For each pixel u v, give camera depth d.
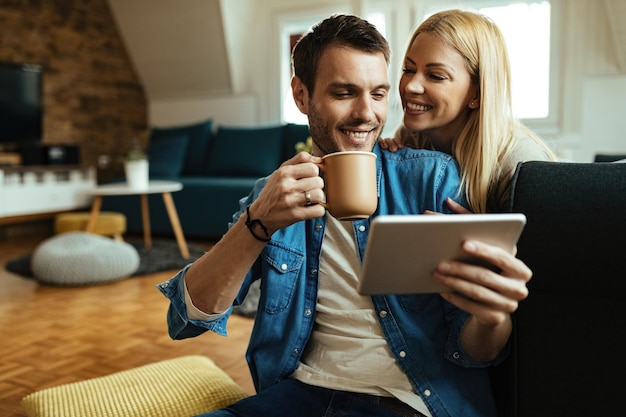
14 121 5.25
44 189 5.32
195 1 5.62
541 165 0.94
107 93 6.32
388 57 0.97
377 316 0.97
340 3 5.65
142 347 2.38
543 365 0.90
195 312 0.95
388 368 0.95
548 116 4.91
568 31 4.77
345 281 1.00
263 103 6.19
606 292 0.85
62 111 5.86
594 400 0.87
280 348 1.03
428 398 0.93
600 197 0.86
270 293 1.02
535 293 0.91
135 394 1.49
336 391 0.95
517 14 4.94
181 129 6.06
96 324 2.70
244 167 5.45
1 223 5.21
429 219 0.68
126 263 3.54
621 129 4.65
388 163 1.07
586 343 0.87
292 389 0.97
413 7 5.27
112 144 6.42
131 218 5.34
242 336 2.51
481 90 1.10
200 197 4.97
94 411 1.41
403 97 1.23
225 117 6.37
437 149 1.28
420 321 0.97
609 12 4.47
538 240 0.89
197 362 1.74
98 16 6.14
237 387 1.54
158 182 4.68
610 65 4.66
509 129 1.13
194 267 0.95
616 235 0.84
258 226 0.86
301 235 1.04
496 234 0.72
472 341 0.91
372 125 0.95
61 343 2.44
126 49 6.50
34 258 3.51
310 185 0.81
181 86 6.52
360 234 1.00
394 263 0.73
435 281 0.76
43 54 5.65
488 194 1.08
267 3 6.02
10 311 2.92
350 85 0.93
